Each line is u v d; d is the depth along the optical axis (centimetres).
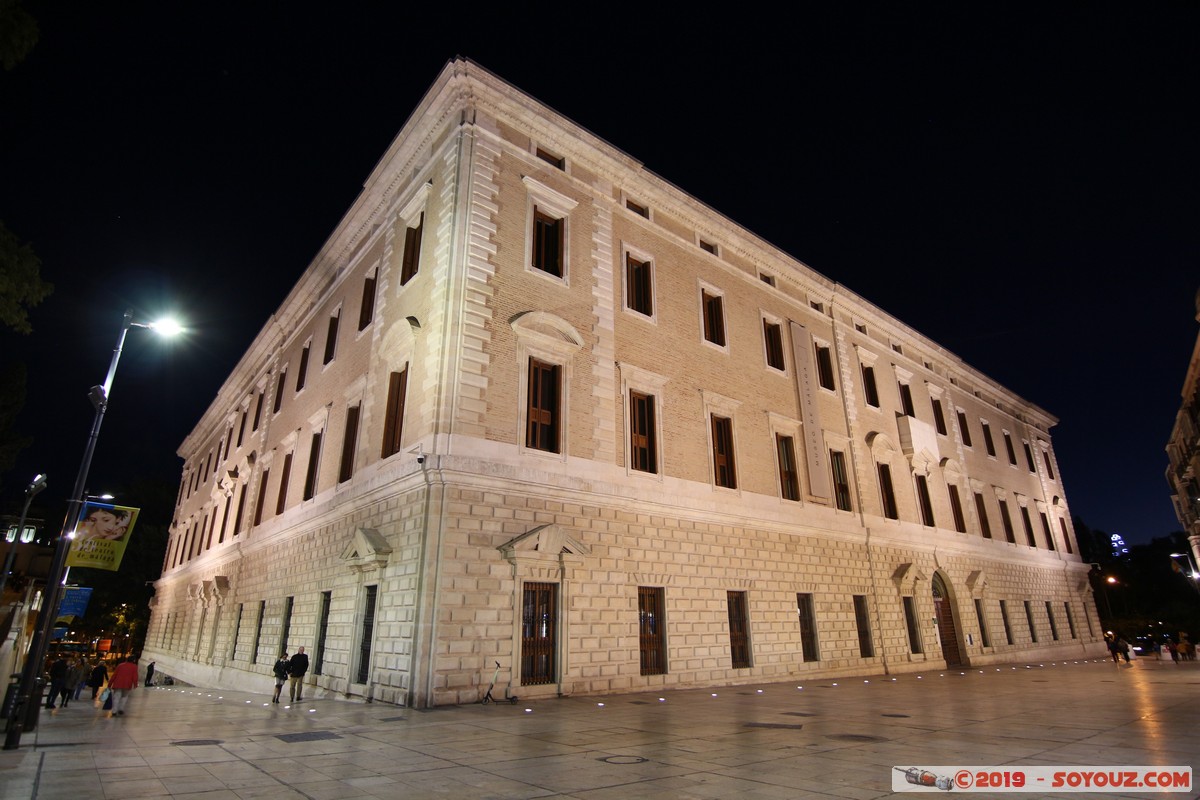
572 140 2253
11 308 1118
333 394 2484
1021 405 4731
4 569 2408
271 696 2189
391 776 804
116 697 1675
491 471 1684
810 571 2506
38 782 768
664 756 923
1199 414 4350
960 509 3553
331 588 2022
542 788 740
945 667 2966
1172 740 1006
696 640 2031
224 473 3781
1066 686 2002
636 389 2172
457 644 1531
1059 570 4294
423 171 2194
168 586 4597
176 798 695
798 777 786
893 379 3456
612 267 2242
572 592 1775
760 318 2781
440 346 1756
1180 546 6944
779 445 2662
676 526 2097
